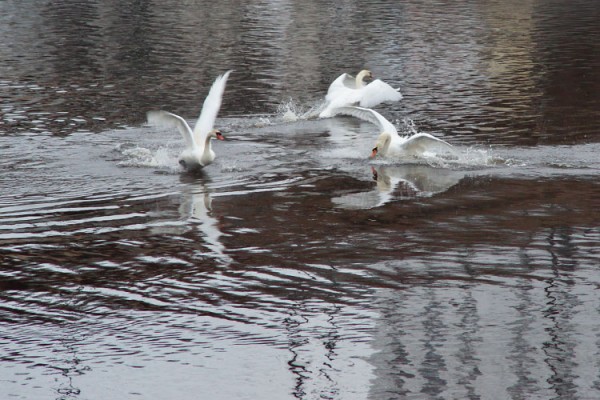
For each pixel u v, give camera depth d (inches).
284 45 1398.9
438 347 421.4
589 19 1660.9
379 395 382.0
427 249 541.0
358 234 569.0
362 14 1770.4
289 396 382.6
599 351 416.5
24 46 1392.7
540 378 394.0
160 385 392.2
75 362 411.5
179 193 658.2
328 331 438.0
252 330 439.5
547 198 637.9
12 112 943.0
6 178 693.3
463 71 1181.7
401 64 1237.1
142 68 1213.1
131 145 804.0
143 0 2022.6
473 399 378.9
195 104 991.6
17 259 528.7
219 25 1625.2
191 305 466.9
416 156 749.3
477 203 629.6
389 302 468.4
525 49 1339.8
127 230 577.3
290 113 925.8
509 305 463.5
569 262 518.0
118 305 467.5
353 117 932.6
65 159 751.7
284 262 522.6
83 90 1065.5
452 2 1968.5
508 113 932.6
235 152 781.3
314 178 698.8
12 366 408.2
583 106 959.0
